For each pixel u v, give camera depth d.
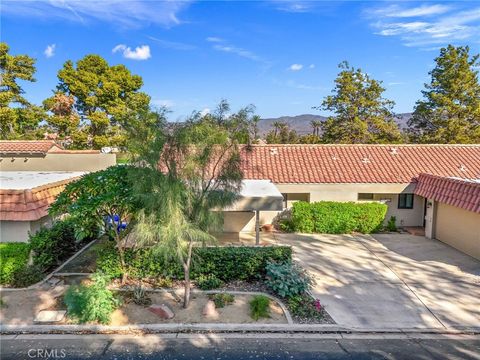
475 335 9.45
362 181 19.48
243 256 12.41
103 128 44.25
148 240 10.06
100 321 9.59
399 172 20.23
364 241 17.81
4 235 12.68
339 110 41.34
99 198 10.66
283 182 19.39
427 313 10.57
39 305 10.38
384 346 8.86
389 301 11.30
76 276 12.57
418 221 20.77
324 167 20.78
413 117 41.78
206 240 9.98
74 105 44.25
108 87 42.97
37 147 23.62
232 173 10.14
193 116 9.78
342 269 13.95
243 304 10.73
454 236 16.84
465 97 38.47
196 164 9.51
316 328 9.65
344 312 10.54
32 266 12.01
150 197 9.30
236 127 10.07
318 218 18.91
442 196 16.86
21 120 40.69
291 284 11.21
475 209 14.30
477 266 14.42
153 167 9.51
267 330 9.55
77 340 8.95
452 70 38.53
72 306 9.71
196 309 10.40
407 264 14.60
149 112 9.88
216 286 11.85
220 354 8.42
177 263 12.16
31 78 40.28
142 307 10.41
